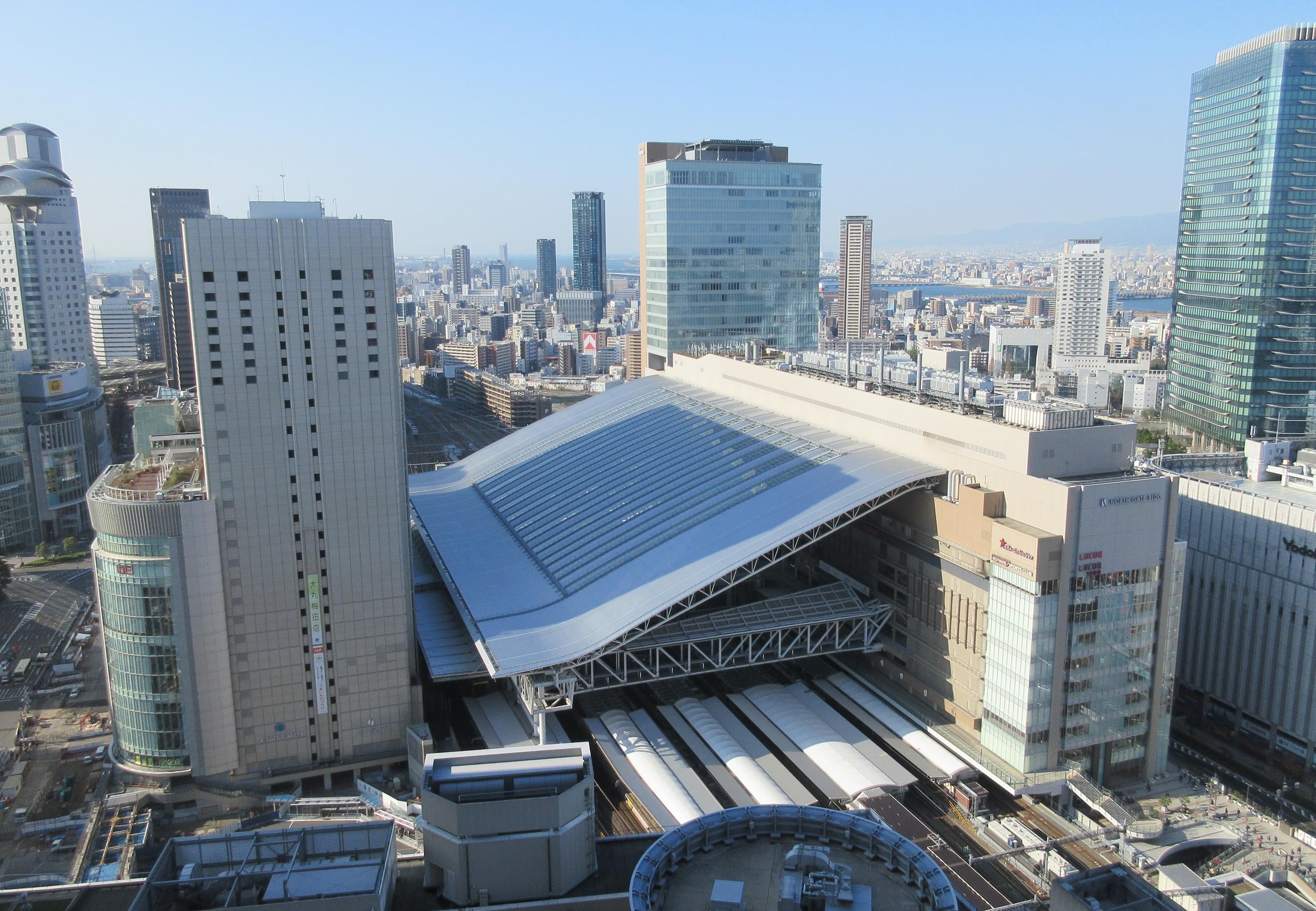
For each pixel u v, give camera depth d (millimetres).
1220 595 145250
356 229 120500
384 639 129375
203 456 120312
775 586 165375
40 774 134375
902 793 112312
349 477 124750
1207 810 112562
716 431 180500
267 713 126562
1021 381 191750
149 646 121375
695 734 128625
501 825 63688
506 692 144000
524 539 165375
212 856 62938
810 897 49312
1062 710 113750
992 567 116875
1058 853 102062
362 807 117438
